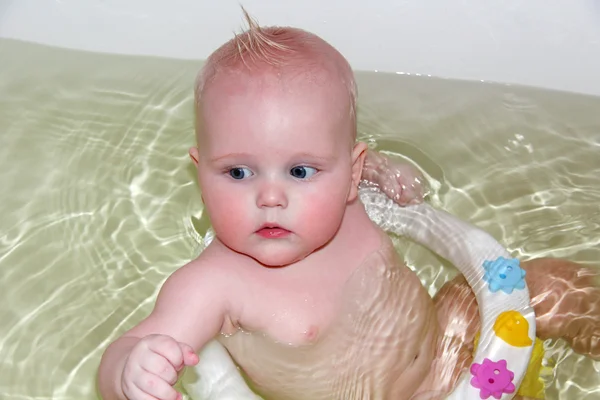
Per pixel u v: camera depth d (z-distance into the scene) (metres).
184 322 1.04
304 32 1.12
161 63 1.58
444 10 1.54
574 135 1.53
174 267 1.39
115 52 1.58
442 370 1.18
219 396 1.05
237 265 1.09
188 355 0.90
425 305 1.18
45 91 1.56
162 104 1.57
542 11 1.51
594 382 1.24
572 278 1.25
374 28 1.56
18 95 1.56
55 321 1.31
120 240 1.42
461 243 1.22
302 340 1.09
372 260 1.17
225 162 1.01
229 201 1.02
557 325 1.23
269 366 1.12
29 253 1.38
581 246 1.39
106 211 1.44
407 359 1.14
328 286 1.12
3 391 1.23
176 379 0.91
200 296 1.06
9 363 1.26
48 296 1.34
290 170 1.02
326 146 1.02
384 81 1.58
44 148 1.51
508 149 1.53
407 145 1.52
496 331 1.09
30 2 1.56
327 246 1.14
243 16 1.55
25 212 1.43
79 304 1.33
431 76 1.58
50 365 1.26
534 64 1.54
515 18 1.52
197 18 1.56
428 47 1.56
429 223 1.27
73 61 1.58
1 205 1.43
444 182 1.49
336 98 1.04
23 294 1.34
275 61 1.03
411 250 1.35
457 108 1.56
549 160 1.51
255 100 0.99
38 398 1.22
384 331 1.13
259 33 1.07
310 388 1.12
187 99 1.57
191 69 1.58
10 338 1.28
